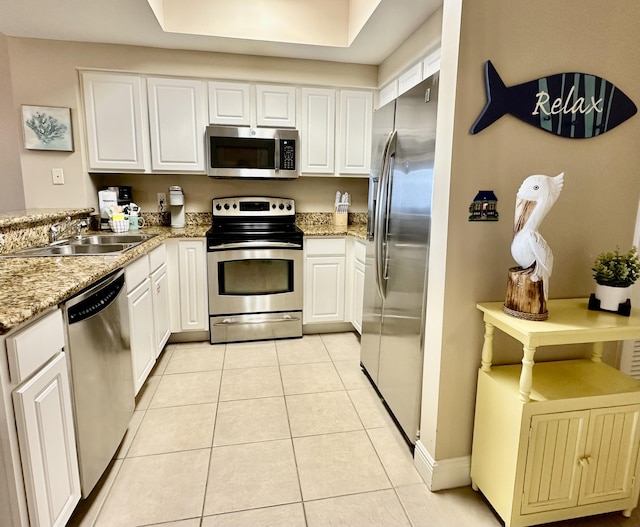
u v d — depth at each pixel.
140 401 2.25
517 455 1.32
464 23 1.34
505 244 1.51
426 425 1.67
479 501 1.56
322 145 3.32
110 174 3.28
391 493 1.59
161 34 2.69
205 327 3.09
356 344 3.14
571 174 1.54
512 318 1.37
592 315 1.39
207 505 1.52
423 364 1.69
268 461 1.77
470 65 1.37
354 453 1.83
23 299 1.16
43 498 1.16
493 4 1.36
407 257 1.81
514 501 1.35
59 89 2.81
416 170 1.71
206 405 2.21
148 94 2.96
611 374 1.51
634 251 1.42
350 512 1.50
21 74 2.76
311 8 2.86
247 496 1.57
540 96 1.44
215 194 3.50
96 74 2.87
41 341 1.16
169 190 3.24
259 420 2.08
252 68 3.09
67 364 1.31
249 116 3.15
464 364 1.56
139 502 1.53
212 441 1.90
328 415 2.13
